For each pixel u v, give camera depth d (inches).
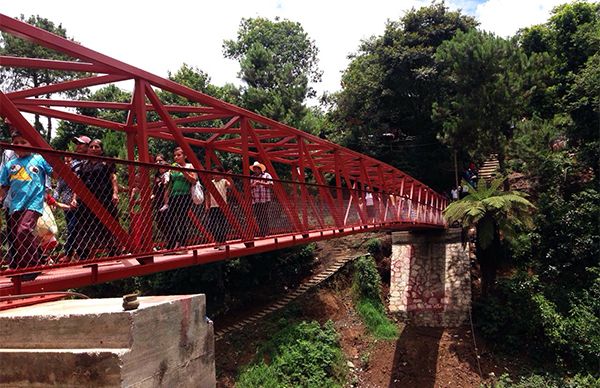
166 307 101.0
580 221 738.2
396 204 629.0
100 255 207.2
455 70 901.2
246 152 342.6
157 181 271.0
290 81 1005.8
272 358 608.4
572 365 606.5
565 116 905.5
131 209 219.9
